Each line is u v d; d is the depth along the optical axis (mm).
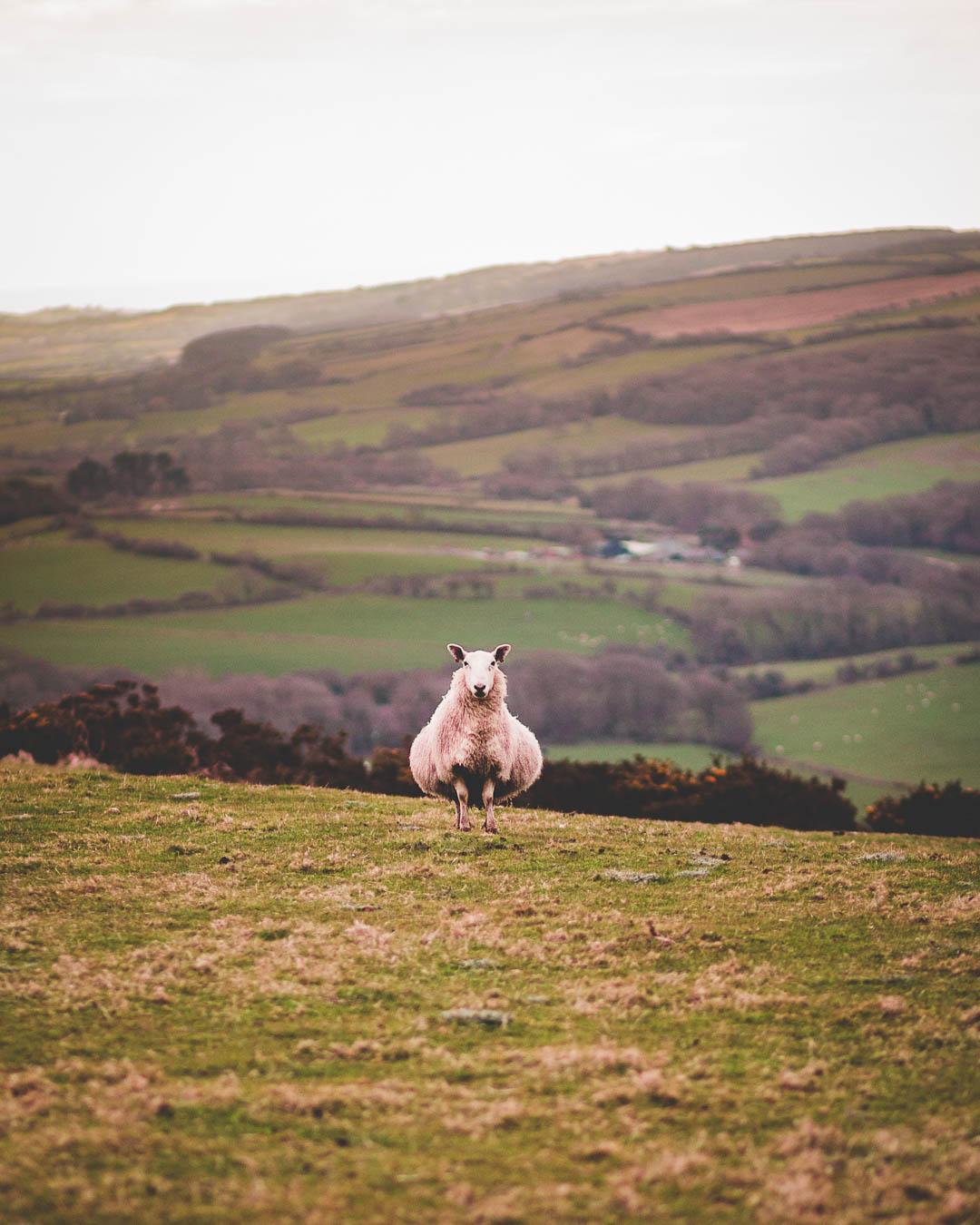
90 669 152750
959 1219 8445
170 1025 11578
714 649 165375
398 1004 12234
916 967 13539
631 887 16844
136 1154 9086
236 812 21625
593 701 133125
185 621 182250
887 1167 9125
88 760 35281
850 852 20672
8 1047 10992
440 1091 10266
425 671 153000
